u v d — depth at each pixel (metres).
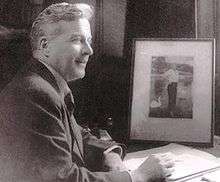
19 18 1.49
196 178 1.25
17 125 1.04
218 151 1.56
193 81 1.63
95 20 1.66
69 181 1.04
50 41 1.17
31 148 1.02
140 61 1.67
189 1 1.71
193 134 1.61
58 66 1.19
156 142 1.63
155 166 1.17
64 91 1.23
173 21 1.74
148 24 1.75
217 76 1.78
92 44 1.68
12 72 1.49
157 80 1.65
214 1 1.75
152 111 1.64
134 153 1.49
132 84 1.66
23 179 1.02
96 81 1.73
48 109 1.07
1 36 1.46
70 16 1.17
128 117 1.65
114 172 1.13
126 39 1.74
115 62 1.74
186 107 1.62
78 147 1.23
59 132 1.07
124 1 1.71
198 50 1.64
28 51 1.51
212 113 1.61
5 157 1.04
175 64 1.64
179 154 1.46
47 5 1.54
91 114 1.74
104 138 1.50
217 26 1.78
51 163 1.03
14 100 1.06
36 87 1.08
